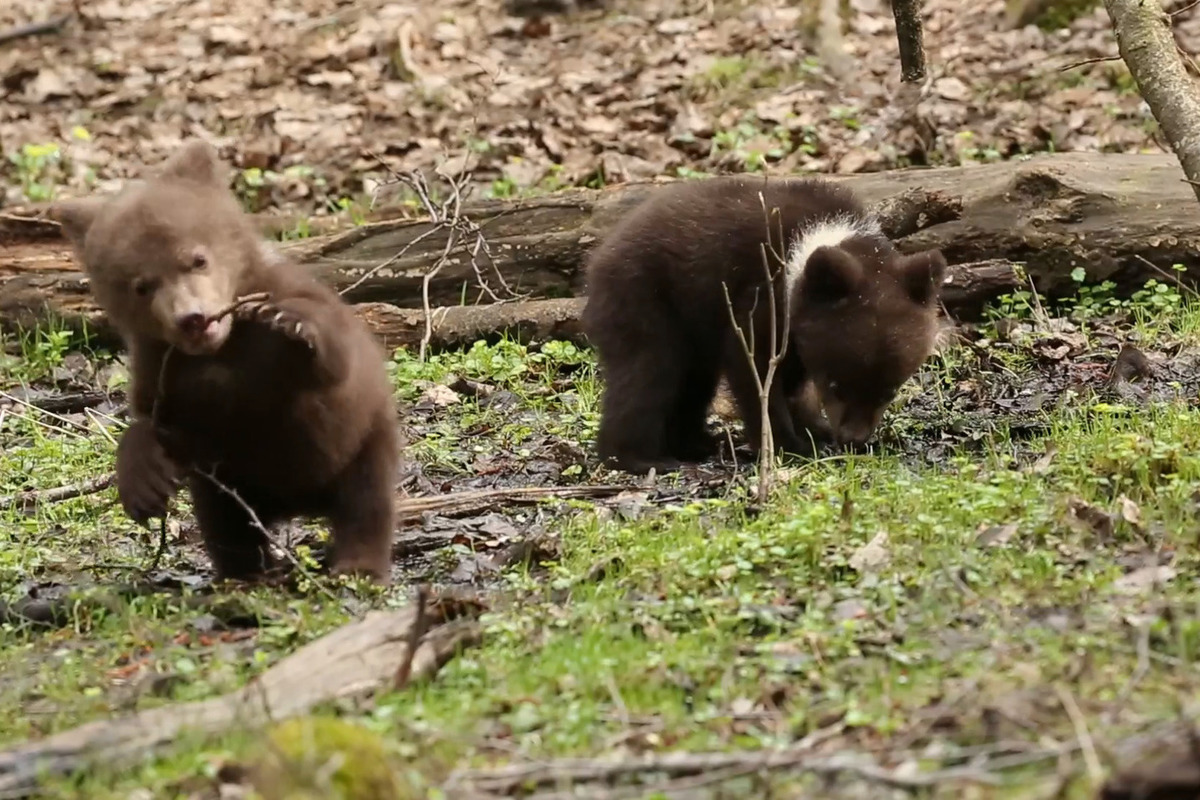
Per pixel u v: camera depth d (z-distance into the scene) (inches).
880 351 498.0
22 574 420.5
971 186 662.5
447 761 259.6
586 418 570.3
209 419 372.8
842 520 377.7
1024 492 389.7
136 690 312.2
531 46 1031.0
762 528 384.2
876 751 248.5
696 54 975.6
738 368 524.1
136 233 359.6
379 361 398.3
